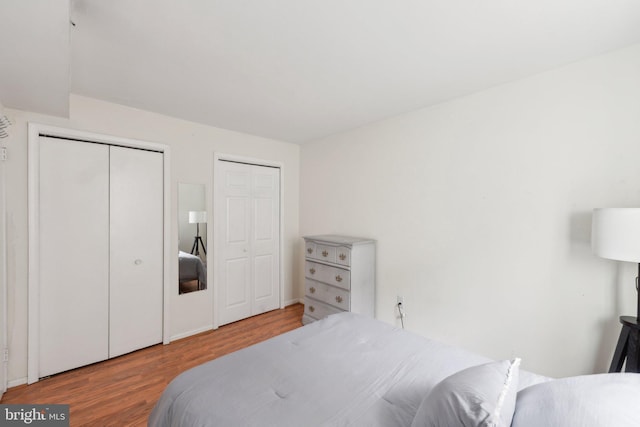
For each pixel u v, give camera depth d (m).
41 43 1.24
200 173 3.09
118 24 1.45
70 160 2.34
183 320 2.98
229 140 3.31
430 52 1.72
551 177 1.95
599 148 1.76
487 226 2.25
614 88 1.71
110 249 2.54
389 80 2.09
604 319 1.76
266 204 3.73
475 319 2.33
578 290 1.85
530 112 2.03
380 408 1.07
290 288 4.03
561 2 1.29
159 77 2.04
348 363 1.38
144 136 2.69
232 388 1.18
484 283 2.28
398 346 1.56
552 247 1.95
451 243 2.46
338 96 2.38
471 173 2.33
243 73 1.98
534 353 2.03
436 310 2.57
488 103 2.23
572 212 1.87
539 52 1.72
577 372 1.86
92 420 1.79
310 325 1.88
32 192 2.15
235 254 3.42
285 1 1.28
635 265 1.66
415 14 1.37
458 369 1.33
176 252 2.92
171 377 2.27
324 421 1.00
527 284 2.06
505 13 1.37
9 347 2.09
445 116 2.49
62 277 2.32
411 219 2.75
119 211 2.59
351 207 3.33
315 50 1.70
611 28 1.48
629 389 0.82
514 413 0.90
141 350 2.71
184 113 2.77
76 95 2.33
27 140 2.13
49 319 2.26
